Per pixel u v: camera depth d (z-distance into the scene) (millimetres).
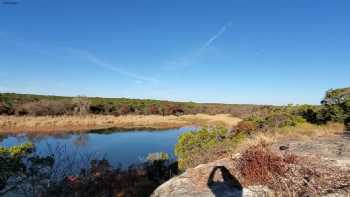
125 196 7180
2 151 9219
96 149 19156
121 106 50875
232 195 4559
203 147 10820
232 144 9570
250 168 5227
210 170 5723
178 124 40312
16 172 7973
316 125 12258
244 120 12977
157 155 14016
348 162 5645
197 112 58469
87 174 8430
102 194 7418
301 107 14164
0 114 38875
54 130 30438
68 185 7645
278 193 4559
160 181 8547
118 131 31344
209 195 4609
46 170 8641
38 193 7547
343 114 12547
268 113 13516
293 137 9617
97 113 47188
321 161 5734
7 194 7719
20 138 24422
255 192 4641
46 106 41562
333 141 8477
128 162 14656
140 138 25625
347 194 4234
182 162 9773
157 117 47406
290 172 4988
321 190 4461
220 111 57531
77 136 26391
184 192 4812
